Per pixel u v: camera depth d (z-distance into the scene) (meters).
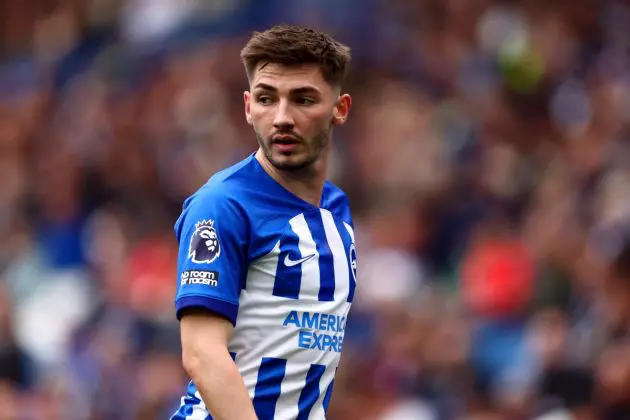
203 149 47.97
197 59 51.56
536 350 32.16
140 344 38.66
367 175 44.78
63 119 53.44
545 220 39.16
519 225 40.75
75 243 46.59
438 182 43.88
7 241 47.78
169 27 54.00
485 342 35.34
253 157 16.06
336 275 16.00
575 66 49.62
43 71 57.31
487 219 41.69
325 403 16.25
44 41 59.38
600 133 45.78
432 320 35.47
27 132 53.41
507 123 46.84
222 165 47.16
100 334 40.16
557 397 28.88
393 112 46.34
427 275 40.62
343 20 49.53
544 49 49.44
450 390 33.66
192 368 15.01
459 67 49.47
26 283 45.25
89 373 38.16
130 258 44.47
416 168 44.34
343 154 45.28
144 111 50.94
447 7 51.69
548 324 32.72
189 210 15.66
